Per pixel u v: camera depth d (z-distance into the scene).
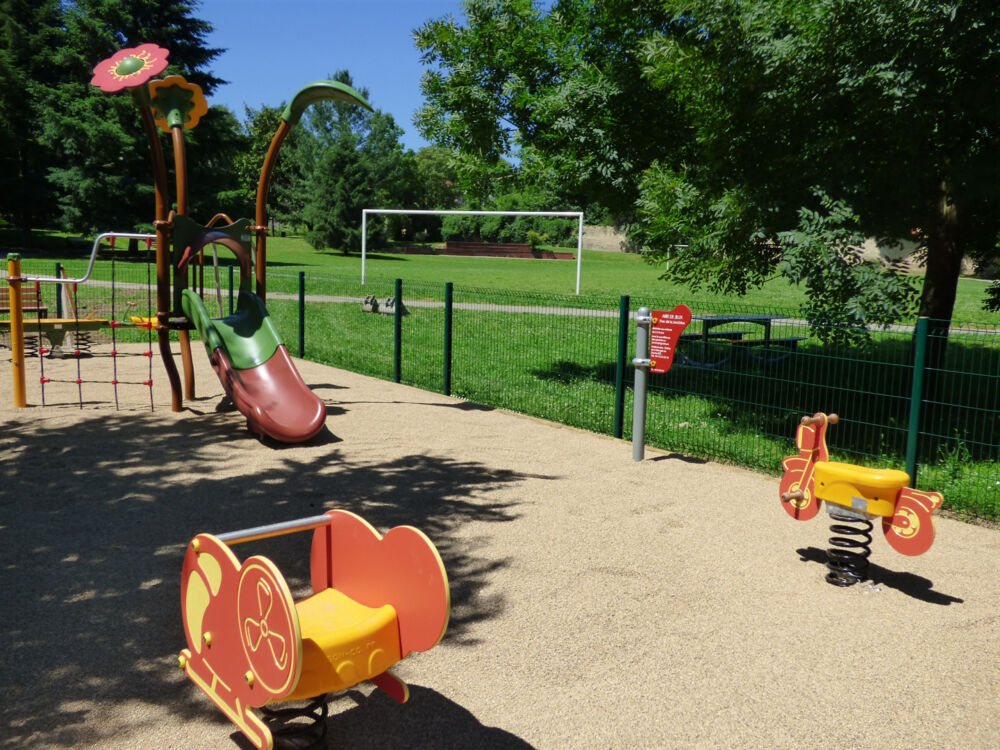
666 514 6.03
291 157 76.38
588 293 29.41
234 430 8.33
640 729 3.24
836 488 4.93
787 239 7.62
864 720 3.35
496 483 6.72
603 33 11.48
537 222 79.62
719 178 9.00
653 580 4.79
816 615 4.38
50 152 42.16
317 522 3.36
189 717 3.27
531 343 15.46
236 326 9.48
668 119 11.14
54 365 12.05
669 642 4.01
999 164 7.56
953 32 6.65
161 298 8.83
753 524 5.85
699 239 8.90
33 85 41.06
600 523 5.79
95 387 10.44
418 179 82.62
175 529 5.45
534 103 11.60
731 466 7.45
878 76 6.99
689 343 15.30
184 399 9.76
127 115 39.62
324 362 13.44
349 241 62.19
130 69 8.36
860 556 4.81
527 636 4.04
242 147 44.50
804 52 7.52
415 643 2.96
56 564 4.82
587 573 4.87
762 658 3.87
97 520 5.59
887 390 12.04
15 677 3.54
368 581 3.21
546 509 6.08
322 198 62.75
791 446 8.16
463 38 12.01
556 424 9.17
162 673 3.61
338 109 71.56
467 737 3.17
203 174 42.75
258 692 2.73
